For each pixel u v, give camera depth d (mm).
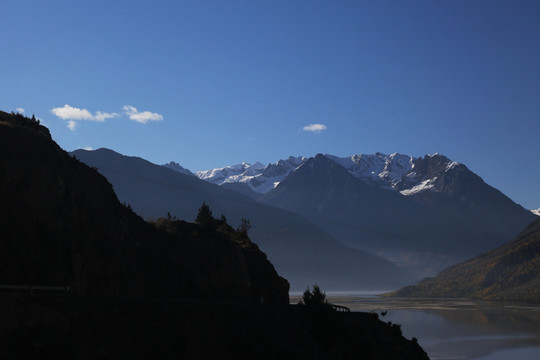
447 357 111500
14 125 59312
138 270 63281
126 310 49219
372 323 71688
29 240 53531
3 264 50875
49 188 56531
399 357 67000
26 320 43000
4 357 39844
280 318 59875
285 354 54125
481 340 135375
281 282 91500
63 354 42094
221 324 54031
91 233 58656
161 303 52750
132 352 45844
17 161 56031
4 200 53969
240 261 78875
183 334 49906
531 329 159125
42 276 52531
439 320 185125
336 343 62438
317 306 65188
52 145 61094
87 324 45812
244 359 51969
